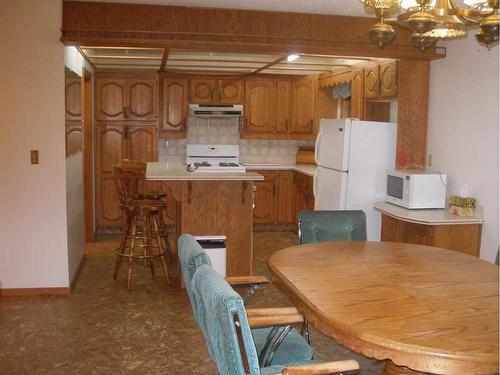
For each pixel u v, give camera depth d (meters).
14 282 4.20
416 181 4.22
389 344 1.67
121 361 3.10
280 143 7.52
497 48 3.82
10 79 4.01
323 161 5.23
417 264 2.62
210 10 4.00
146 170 4.63
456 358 1.59
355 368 1.73
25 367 2.99
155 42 3.98
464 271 2.50
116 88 6.52
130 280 4.45
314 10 4.05
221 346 1.64
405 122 4.73
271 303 4.15
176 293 4.37
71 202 4.46
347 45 4.23
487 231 3.93
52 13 3.95
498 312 1.94
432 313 1.92
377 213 4.84
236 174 4.35
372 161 4.78
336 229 3.37
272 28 4.09
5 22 3.95
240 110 6.92
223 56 5.48
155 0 3.82
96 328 3.59
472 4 2.47
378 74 5.14
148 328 3.60
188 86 6.88
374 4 2.34
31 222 4.15
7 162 4.08
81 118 5.16
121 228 6.70
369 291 2.17
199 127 7.25
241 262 4.46
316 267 2.54
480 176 4.02
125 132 6.57
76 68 4.76
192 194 4.36
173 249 5.79
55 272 4.23
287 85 7.07
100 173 6.56
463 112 4.23
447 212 4.18
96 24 3.95
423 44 2.54
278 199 7.08
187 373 2.97
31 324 3.63
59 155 4.12
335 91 6.74
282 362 2.22
